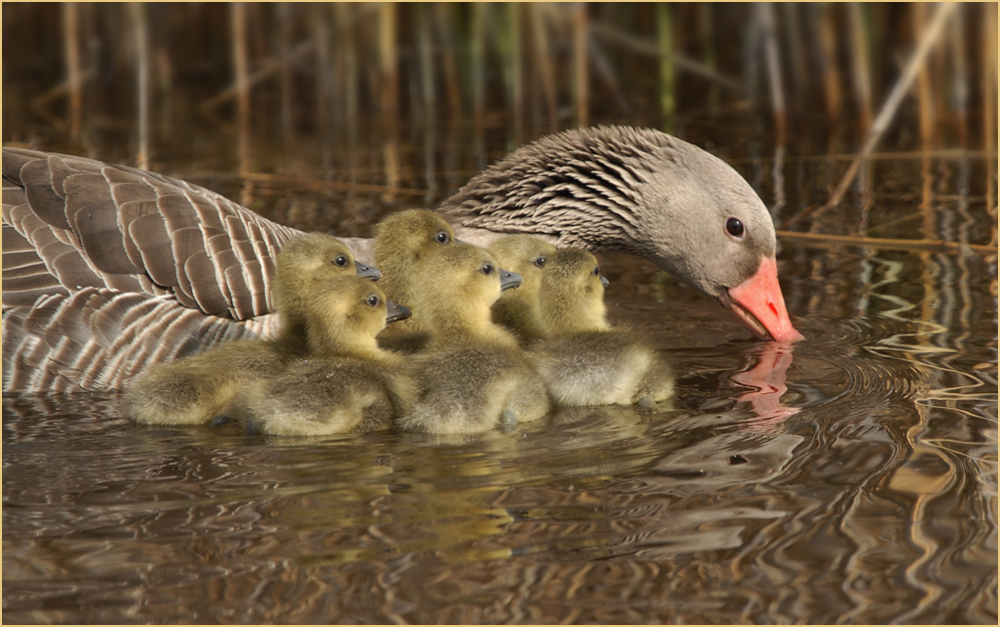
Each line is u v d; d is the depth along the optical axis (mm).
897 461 9125
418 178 22406
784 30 28797
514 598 6934
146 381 10688
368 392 10281
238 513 8148
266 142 26188
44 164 12906
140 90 28516
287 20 28344
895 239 17750
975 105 26953
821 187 21688
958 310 14070
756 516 8078
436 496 8484
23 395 11906
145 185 13125
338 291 11078
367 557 7445
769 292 14555
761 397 11172
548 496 8477
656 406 11047
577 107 27156
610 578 7195
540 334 13297
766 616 6762
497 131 26875
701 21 29641
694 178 15156
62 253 12266
